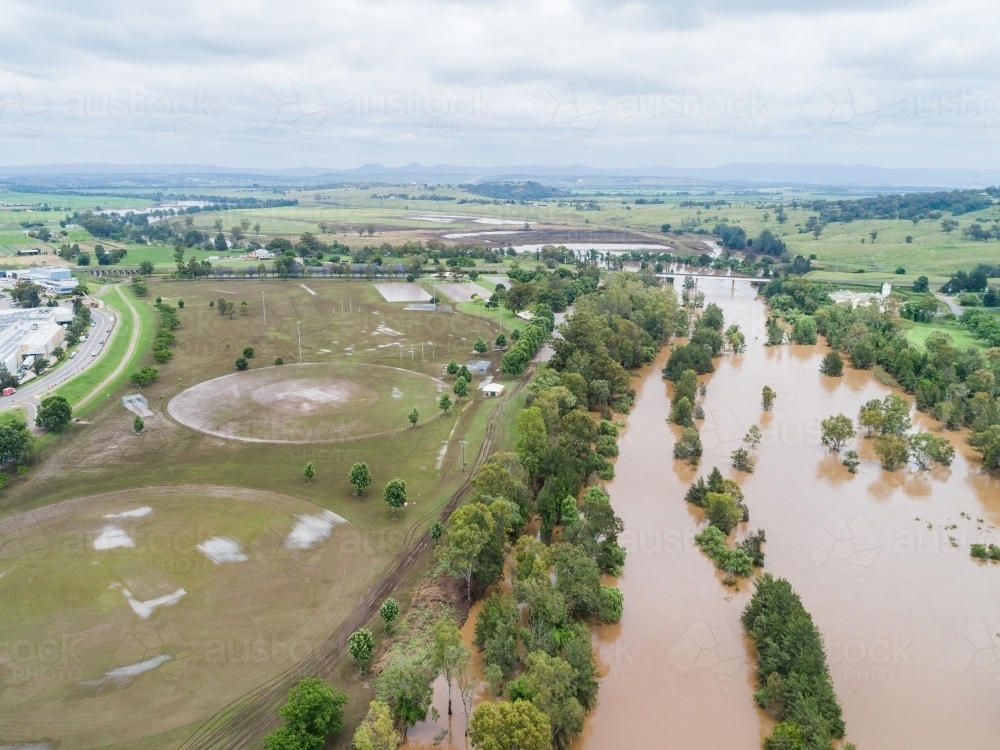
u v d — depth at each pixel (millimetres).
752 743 73188
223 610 86688
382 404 160875
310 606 88188
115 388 170000
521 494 106375
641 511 120688
